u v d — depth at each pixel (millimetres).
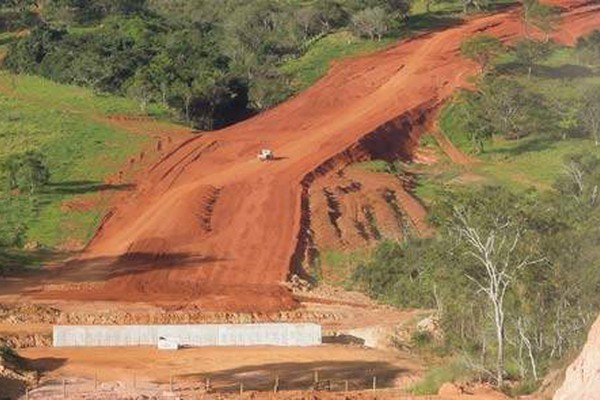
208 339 86500
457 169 150375
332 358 81562
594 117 157250
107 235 120188
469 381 64500
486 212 76438
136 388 70688
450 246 77125
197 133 159500
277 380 72750
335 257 116875
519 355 65812
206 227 121938
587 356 48031
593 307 67188
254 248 116688
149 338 86438
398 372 77188
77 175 138000
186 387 71250
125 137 153500
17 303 97500
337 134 156000
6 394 69312
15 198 129125
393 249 109250
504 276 66125
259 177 138250
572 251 70125
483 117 159875
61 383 72062
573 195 101438
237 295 103125
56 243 117688
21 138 150250
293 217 125000
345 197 133500
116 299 100812
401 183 141250
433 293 92250
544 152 153250
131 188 134750
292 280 108812
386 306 101812
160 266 111062
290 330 87188
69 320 93250
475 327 74312
